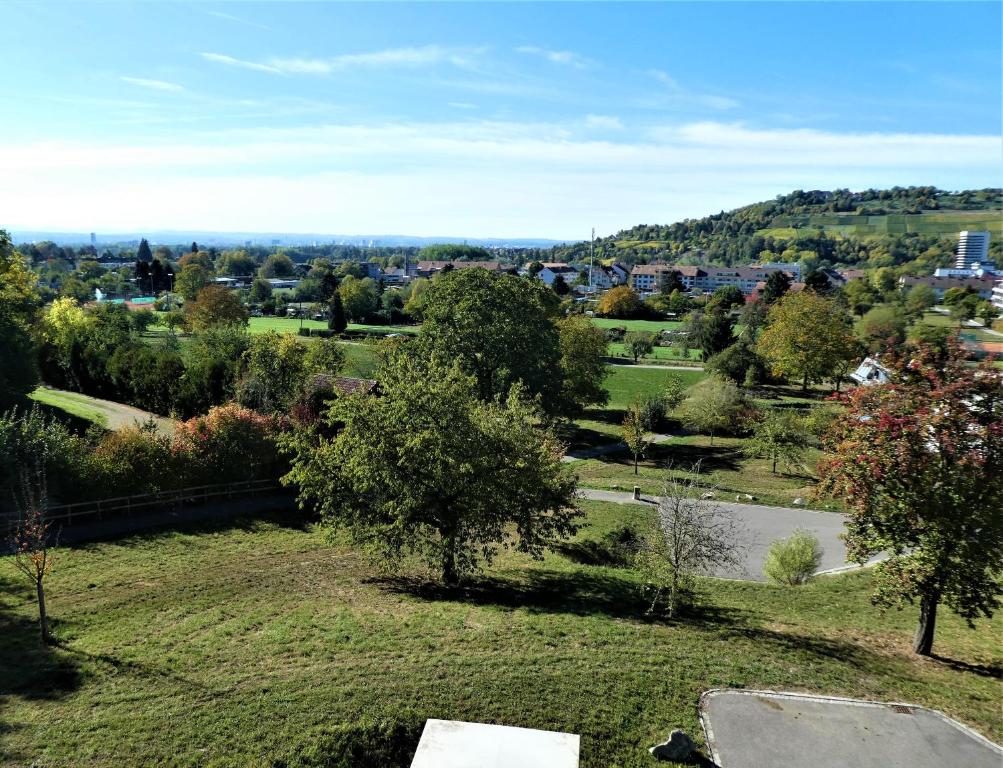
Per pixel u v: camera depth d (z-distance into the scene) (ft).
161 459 98.99
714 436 187.62
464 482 71.05
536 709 45.29
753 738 42.45
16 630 59.62
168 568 76.84
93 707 47.03
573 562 88.53
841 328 226.38
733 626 61.57
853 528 54.85
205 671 52.11
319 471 78.64
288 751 41.75
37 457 84.12
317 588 72.64
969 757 40.88
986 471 47.65
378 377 83.35
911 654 55.47
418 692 47.37
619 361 315.78
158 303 423.23
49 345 205.46
